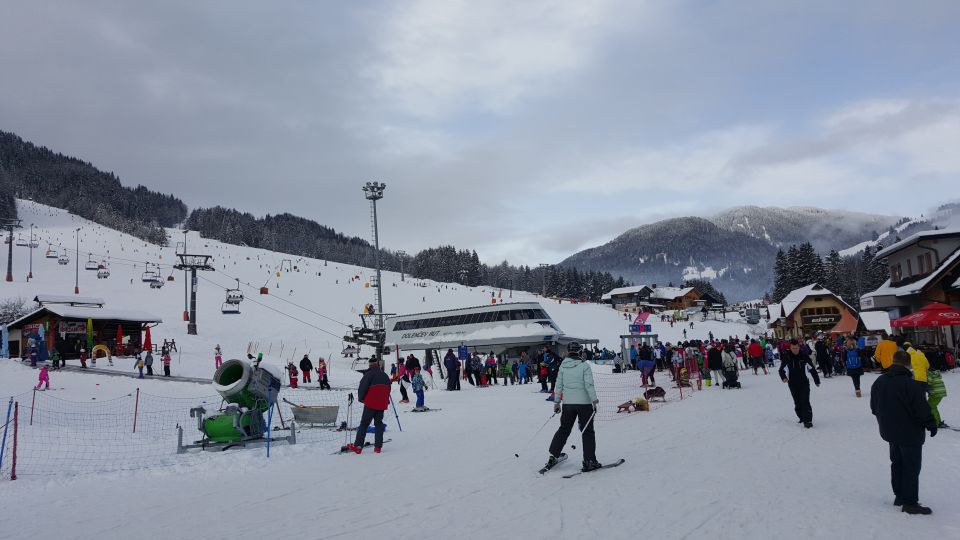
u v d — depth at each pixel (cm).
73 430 1741
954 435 1188
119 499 940
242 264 14138
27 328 4553
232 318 7544
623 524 680
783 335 8294
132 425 1981
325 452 1369
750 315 12812
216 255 16038
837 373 3228
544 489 881
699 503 754
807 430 1349
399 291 12319
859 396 2016
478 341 6153
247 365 1456
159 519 805
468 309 6475
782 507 724
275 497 920
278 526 746
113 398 2658
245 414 1451
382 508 815
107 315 4662
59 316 4422
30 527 782
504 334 6103
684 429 1462
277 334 6994
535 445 1316
